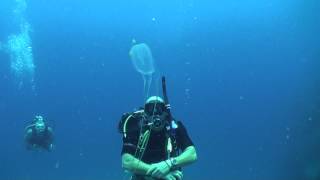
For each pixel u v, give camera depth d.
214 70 65.81
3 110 70.31
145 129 3.34
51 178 29.00
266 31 45.94
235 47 59.22
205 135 70.25
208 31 53.56
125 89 73.31
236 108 70.31
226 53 61.41
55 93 73.06
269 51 56.72
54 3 46.38
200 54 61.19
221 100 70.38
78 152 70.00
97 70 70.44
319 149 16.64
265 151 59.47
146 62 5.15
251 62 61.94
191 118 71.38
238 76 66.44
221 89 69.50
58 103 73.62
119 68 69.25
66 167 54.72
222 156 59.50
